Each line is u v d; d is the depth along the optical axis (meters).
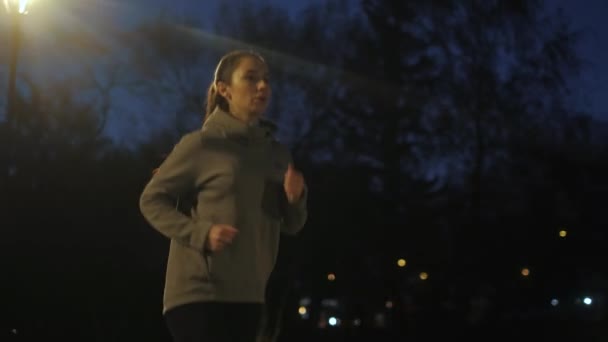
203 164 3.33
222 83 3.56
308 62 28.95
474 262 30.86
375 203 29.05
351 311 32.16
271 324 17.61
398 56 29.69
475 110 29.58
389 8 29.66
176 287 3.29
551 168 29.39
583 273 31.75
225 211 3.30
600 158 29.50
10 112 15.46
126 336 21.02
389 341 31.45
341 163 28.56
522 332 31.09
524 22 29.09
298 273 28.28
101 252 20.73
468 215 30.19
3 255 19.58
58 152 21.14
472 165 29.69
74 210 20.50
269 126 3.60
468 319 31.56
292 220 3.53
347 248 28.08
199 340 3.23
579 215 30.53
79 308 20.52
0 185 19.59
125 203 21.19
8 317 19.55
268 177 3.45
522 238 30.73
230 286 3.24
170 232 3.24
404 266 30.58
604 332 29.39
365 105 29.47
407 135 29.94
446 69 29.77
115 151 22.89
